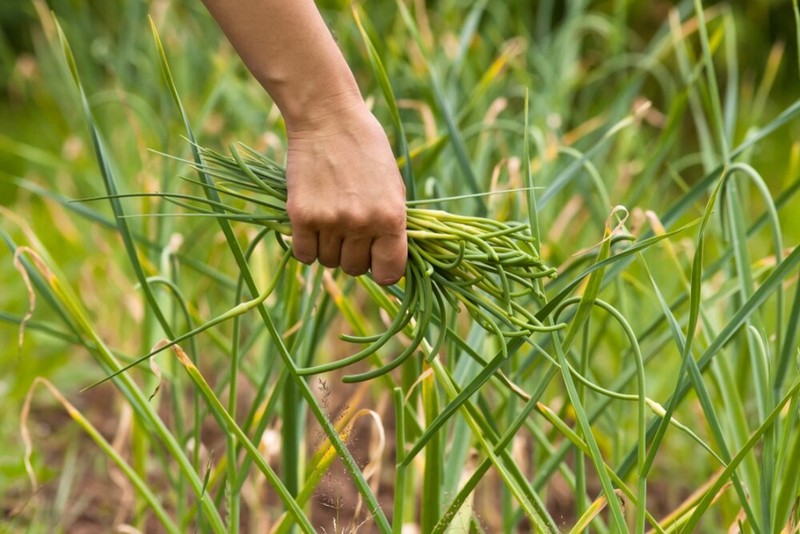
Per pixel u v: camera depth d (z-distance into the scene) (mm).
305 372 1419
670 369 2402
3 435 2307
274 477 1473
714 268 1743
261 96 2887
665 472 2307
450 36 2721
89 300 2961
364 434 2559
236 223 2322
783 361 1584
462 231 1353
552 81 2775
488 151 2279
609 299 2674
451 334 1502
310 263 1338
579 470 1612
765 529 1489
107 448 1667
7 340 2939
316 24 1295
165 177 2043
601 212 2092
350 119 1299
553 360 1414
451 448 1625
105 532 2113
